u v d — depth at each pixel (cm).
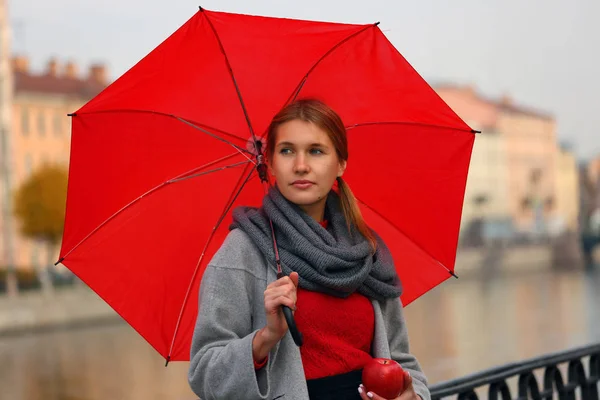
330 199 250
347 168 275
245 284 229
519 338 3931
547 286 7931
